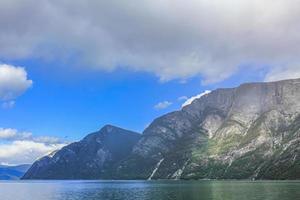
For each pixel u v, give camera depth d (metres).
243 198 199.00
